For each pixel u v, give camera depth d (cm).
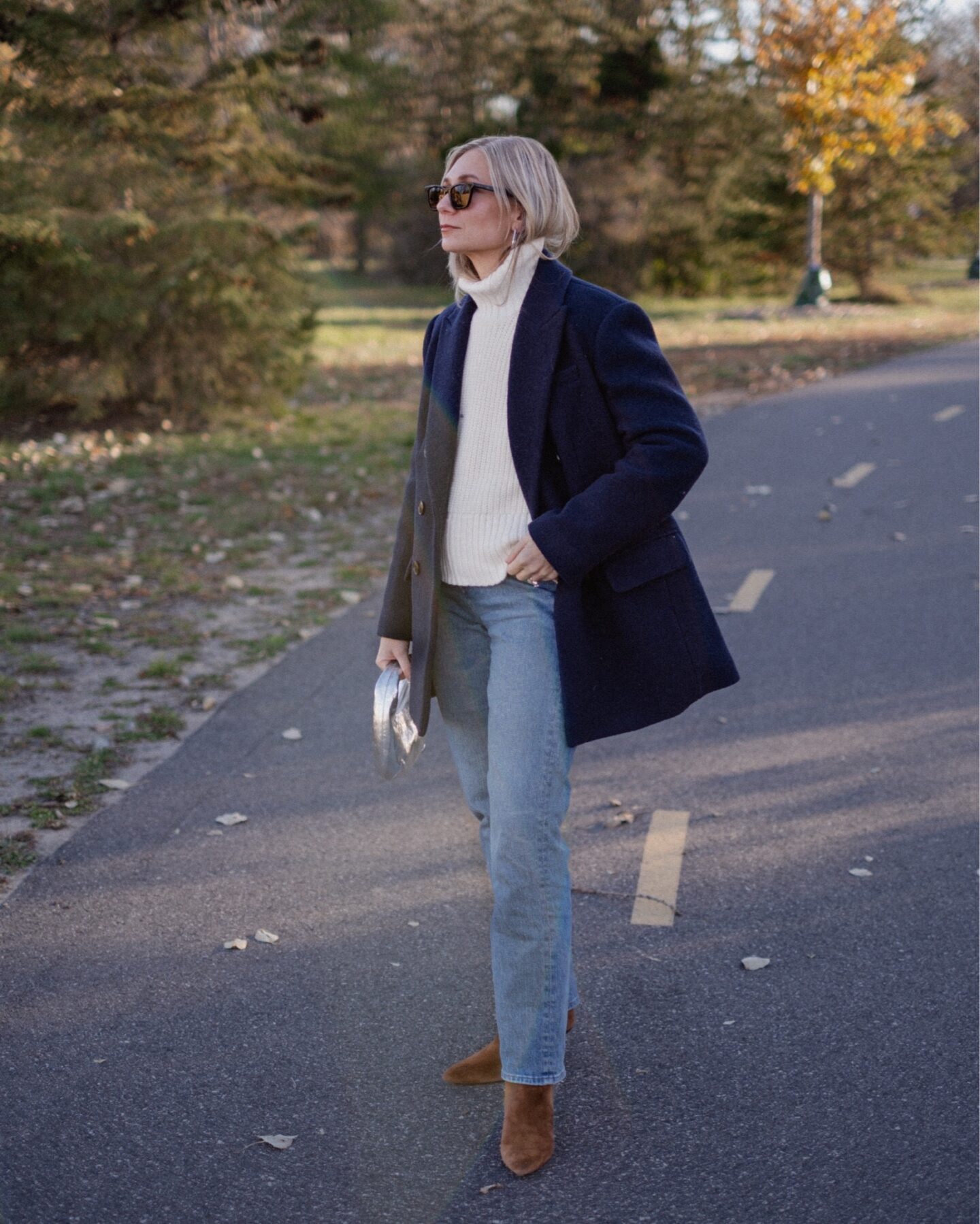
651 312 2959
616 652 253
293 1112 272
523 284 255
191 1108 272
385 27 1311
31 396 1233
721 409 1441
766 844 400
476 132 2533
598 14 2895
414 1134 265
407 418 1383
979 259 3984
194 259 1179
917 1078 279
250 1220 240
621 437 252
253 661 590
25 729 494
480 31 2556
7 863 385
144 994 317
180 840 405
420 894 371
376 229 2989
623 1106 272
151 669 565
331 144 1333
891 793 435
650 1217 239
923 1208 239
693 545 809
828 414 1349
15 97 1138
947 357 1845
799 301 2878
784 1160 254
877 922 349
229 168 1289
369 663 587
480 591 258
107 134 1184
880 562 750
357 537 851
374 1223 238
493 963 259
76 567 760
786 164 2967
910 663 571
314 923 353
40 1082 282
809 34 2308
